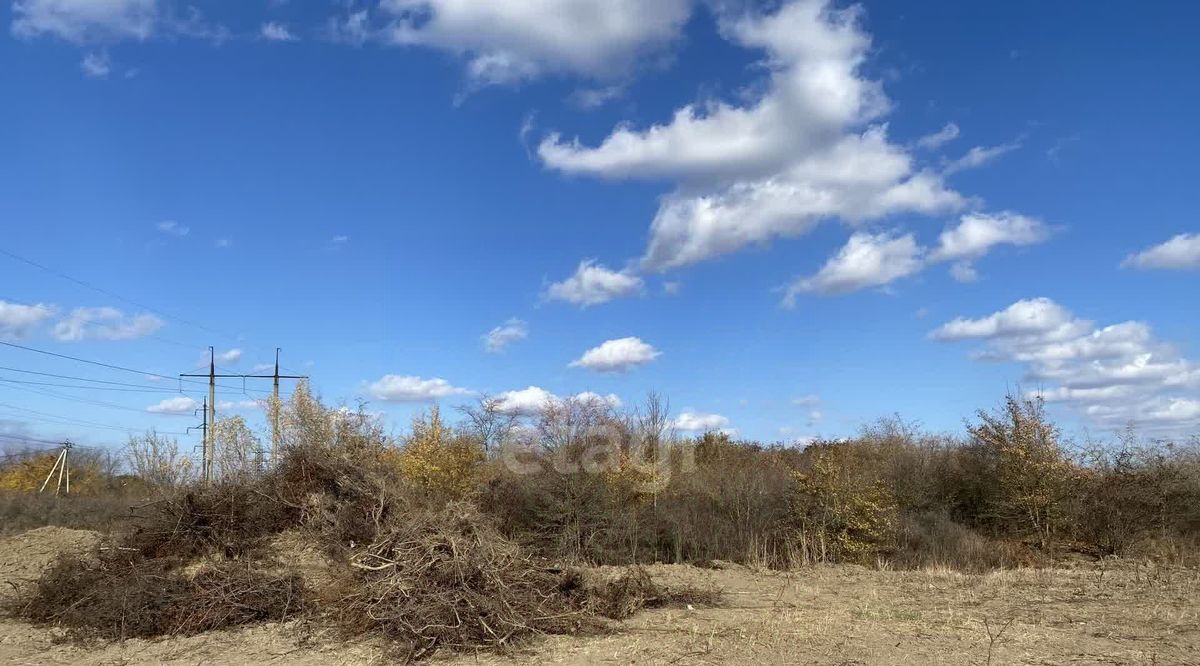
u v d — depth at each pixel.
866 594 15.77
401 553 11.33
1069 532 23.45
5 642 11.45
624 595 13.05
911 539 22.30
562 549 19.69
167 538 15.65
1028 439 23.62
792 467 25.53
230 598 11.81
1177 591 15.32
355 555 12.03
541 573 12.55
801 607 13.89
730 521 22.42
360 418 22.56
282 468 17.64
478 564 11.18
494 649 10.30
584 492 20.80
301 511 16.44
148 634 11.41
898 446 28.17
